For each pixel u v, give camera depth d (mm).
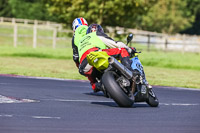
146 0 108625
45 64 65500
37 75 47812
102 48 27516
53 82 41688
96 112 24250
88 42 27812
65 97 30984
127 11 109375
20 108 24312
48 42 149500
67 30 120688
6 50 97938
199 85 47188
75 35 30922
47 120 20891
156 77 53906
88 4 108438
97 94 34188
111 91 25594
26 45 134625
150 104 28344
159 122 21828
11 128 18516
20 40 154375
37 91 33562
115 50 26688
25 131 18047
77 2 106688
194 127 20844
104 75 26094
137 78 26281
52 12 112562
